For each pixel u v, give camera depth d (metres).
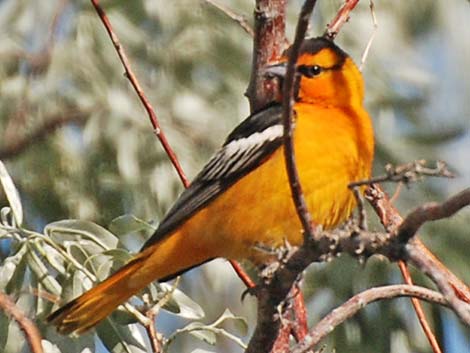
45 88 14.48
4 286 9.52
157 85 14.46
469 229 13.72
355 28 14.62
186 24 14.65
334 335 13.58
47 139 14.36
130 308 9.36
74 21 14.72
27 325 8.24
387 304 13.66
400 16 15.09
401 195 13.78
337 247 7.59
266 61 9.45
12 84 14.44
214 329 9.38
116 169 14.22
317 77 9.49
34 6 14.75
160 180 13.97
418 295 8.09
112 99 14.28
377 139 14.19
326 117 9.29
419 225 7.18
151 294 9.62
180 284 14.13
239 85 14.53
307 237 7.68
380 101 14.43
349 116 9.38
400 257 7.31
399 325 13.66
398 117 14.62
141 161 14.09
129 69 9.73
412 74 14.77
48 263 10.05
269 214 9.23
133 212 14.11
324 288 13.66
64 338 9.66
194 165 13.98
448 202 6.97
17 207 9.71
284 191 9.16
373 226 11.46
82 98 14.43
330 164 9.09
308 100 9.51
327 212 9.20
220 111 14.38
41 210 14.38
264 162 9.25
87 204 14.24
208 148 14.09
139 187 14.02
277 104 9.59
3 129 14.38
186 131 14.16
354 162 9.20
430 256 8.55
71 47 14.59
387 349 13.59
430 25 15.28
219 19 14.60
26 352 9.59
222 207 9.31
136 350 9.70
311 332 8.00
